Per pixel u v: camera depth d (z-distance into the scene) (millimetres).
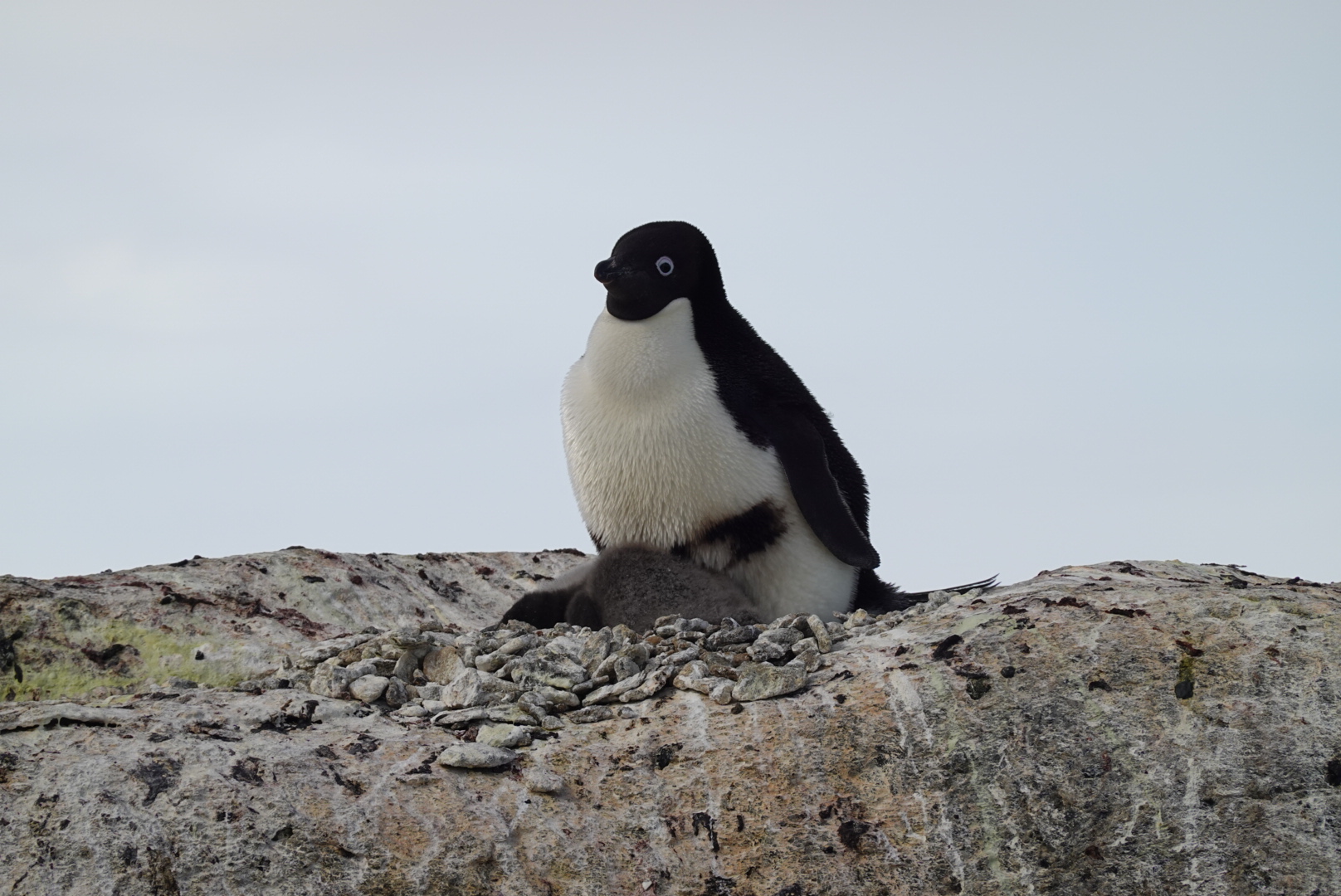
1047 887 9312
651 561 13109
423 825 9156
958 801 9750
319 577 16953
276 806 9008
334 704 10906
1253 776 9656
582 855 9219
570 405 14266
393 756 9867
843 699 10578
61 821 8586
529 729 10477
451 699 11023
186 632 14648
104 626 14477
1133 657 10672
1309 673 10344
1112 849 9438
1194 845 9367
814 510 13406
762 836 9547
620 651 11391
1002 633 11195
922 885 9336
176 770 9211
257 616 15359
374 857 8844
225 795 9008
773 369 14469
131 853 8461
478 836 9133
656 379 13602
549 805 9586
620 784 9875
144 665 14078
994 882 9352
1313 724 9922
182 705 10578
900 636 11695
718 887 9258
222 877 8484
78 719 9844
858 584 14805
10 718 9789
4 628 14094
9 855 8383
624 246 14125
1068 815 9602
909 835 9562
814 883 9305
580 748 10250
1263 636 10773
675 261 14086
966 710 10312
